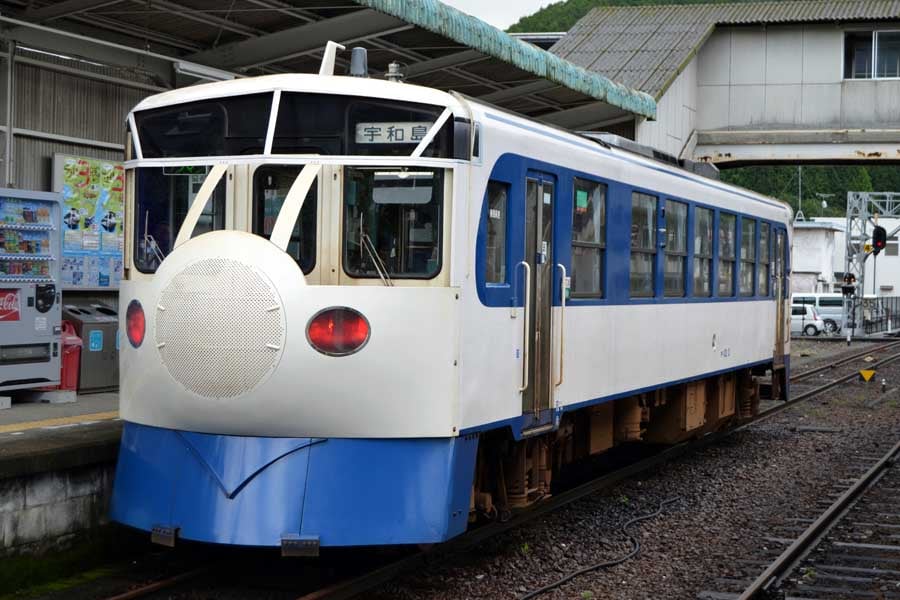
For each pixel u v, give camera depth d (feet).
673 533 30.35
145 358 22.40
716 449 46.06
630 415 36.27
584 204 29.73
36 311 33.01
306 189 21.83
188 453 22.13
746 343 46.44
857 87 88.84
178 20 36.04
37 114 35.70
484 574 24.90
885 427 53.26
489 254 24.30
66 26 35.24
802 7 90.94
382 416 21.67
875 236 128.36
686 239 38.52
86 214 37.60
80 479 24.73
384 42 40.70
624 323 32.71
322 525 21.35
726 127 91.35
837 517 32.68
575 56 86.74
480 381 23.57
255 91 22.71
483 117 23.80
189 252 21.88
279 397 21.27
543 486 28.73
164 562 25.48
